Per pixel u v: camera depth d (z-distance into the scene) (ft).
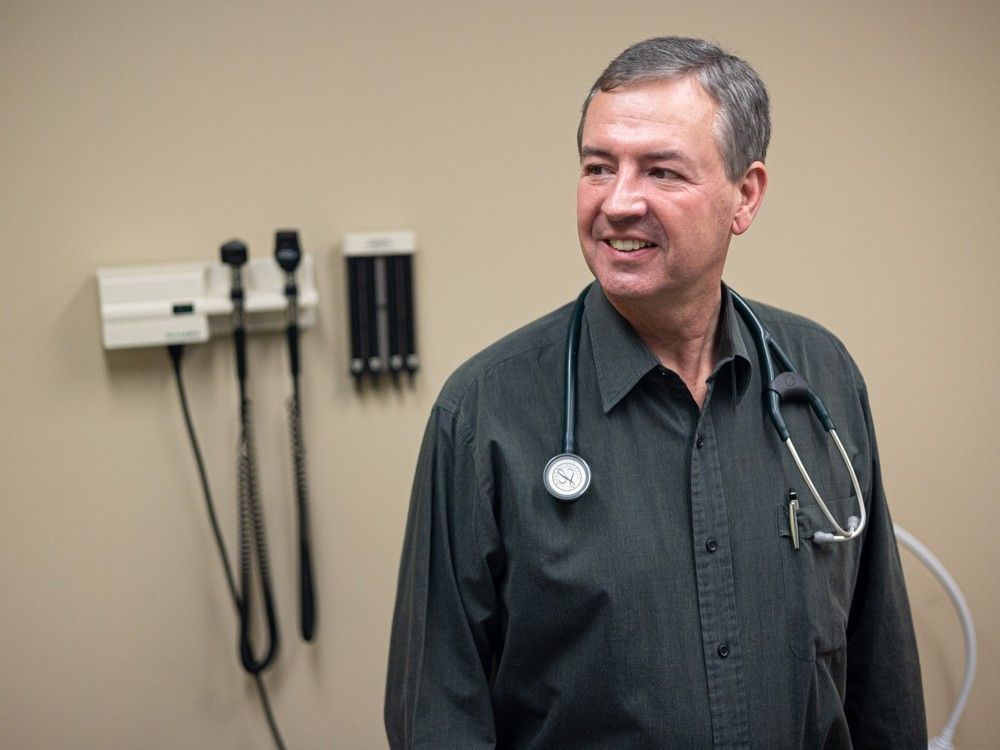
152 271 5.91
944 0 6.89
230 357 6.24
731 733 3.89
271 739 6.70
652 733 3.85
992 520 7.59
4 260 5.84
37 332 5.95
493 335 6.68
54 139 5.81
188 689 6.51
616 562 3.86
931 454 7.43
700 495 3.98
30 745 6.32
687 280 3.77
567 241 6.70
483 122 6.43
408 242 6.31
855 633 4.59
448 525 4.10
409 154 6.34
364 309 6.35
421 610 4.09
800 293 7.06
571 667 3.91
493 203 6.53
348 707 6.79
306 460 6.48
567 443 3.94
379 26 6.16
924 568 7.47
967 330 7.33
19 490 6.07
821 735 4.10
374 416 6.55
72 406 6.07
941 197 7.13
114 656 6.37
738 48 6.70
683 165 3.61
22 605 6.19
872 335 7.21
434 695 4.08
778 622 4.02
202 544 6.40
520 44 6.40
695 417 4.07
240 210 6.14
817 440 4.26
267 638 6.58
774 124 6.82
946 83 7.00
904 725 4.53
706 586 3.92
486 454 4.00
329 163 6.23
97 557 6.25
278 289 6.17
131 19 5.80
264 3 5.98
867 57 6.86
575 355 4.10
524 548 3.89
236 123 6.05
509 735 4.25
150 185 5.98
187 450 6.28
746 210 4.00
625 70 3.72
